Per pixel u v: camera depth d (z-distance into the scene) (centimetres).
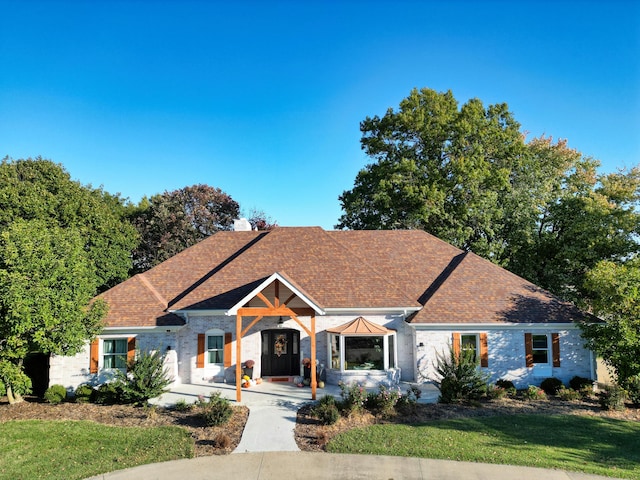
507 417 1739
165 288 2564
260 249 2656
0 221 2772
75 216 3169
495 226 3675
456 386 1930
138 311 2308
